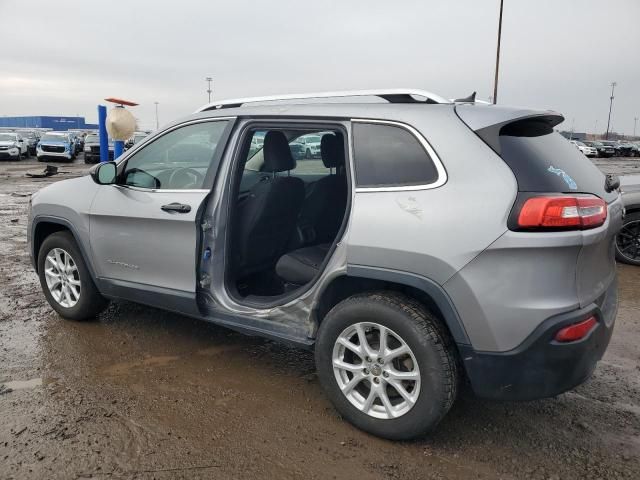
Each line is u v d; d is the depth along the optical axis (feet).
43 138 94.22
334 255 9.46
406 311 8.66
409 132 9.00
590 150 147.13
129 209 12.12
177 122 12.10
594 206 8.23
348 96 10.09
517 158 8.31
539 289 7.88
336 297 10.16
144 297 12.42
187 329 14.19
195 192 11.23
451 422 9.96
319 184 13.30
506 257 7.91
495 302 8.01
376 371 9.14
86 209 13.03
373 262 8.91
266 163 12.06
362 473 8.48
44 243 14.38
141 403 10.43
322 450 9.04
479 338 8.23
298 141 15.56
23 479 8.15
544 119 9.50
